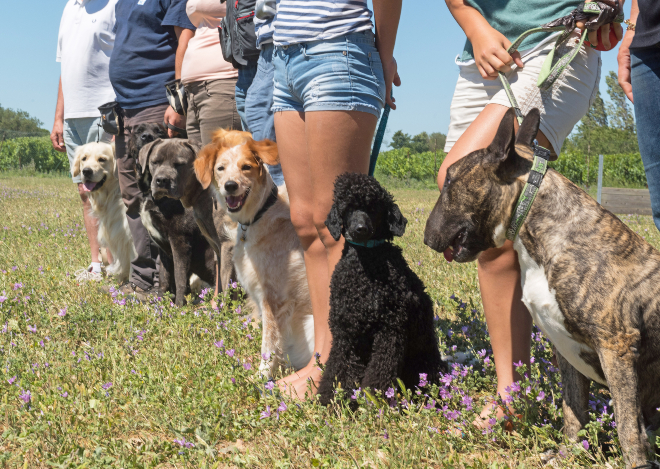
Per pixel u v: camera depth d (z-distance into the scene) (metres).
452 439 2.76
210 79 5.86
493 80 3.20
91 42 7.28
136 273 6.80
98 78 7.42
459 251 2.81
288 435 2.87
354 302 3.22
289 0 3.49
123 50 6.77
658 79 2.90
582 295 2.42
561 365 2.78
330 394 3.31
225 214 5.38
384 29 3.59
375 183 3.36
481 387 3.57
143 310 5.31
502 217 2.68
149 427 3.11
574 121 3.18
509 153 2.62
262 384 3.43
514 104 2.96
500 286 3.07
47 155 44.66
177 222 6.18
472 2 3.25
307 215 3.76
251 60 5.30
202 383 3.50
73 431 2.96
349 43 3.42
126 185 6.75
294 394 3.56
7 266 7.22
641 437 2.32
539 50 3.04
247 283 4.54
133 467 2.61
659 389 2.55
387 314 3.19
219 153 4.89
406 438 2.78
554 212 2.56
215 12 5.77
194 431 2.92
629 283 2.41
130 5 6.80
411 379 3.37
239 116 5.98
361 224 3.10
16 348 4.19
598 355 2.45
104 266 7.63
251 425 3.05
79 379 3.67
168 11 6.41
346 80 3.41
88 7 7.40
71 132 7.73
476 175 2.70
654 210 3.09
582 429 2.72
